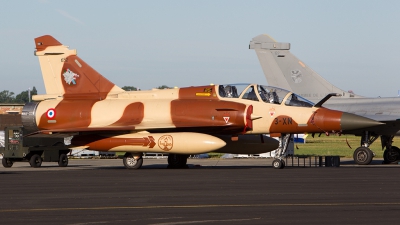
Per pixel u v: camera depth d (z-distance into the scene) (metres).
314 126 50.56
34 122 56.78
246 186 33.28
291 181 36.28
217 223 21.17
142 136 50.28
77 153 79.62
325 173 43.16
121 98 55.84
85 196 29.22
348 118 50.06
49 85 58.56
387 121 60.38
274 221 21.47
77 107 55.66
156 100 54.12
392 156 63.75
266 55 72.12
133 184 35.38
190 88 54.25
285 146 52.66
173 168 54.06
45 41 58.81
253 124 51.75
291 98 51.91
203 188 32.38
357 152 58.41
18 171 49.97
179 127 50.59
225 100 52.28
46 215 23.28
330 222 21.20
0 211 24.38
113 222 21.58
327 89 69.38
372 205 25.17
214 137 49.28
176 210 24.23
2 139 82.44
